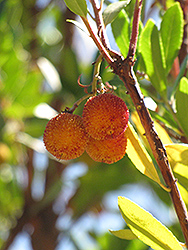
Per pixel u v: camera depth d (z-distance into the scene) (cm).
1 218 54
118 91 41
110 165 54
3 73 53
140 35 41
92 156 36
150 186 54
